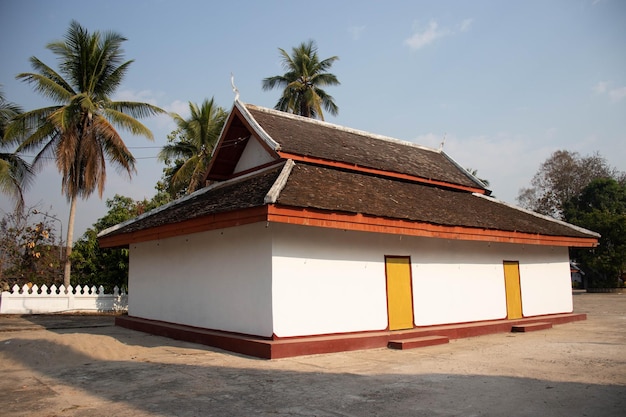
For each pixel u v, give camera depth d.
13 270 24.30
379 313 12.65
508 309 16.39
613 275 40.62
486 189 19.56
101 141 25.22
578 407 6.36
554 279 18.41
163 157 31.95
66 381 8.26
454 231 13.46
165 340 13.27
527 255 17.55
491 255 16.22
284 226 11.12
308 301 11.27
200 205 13.77
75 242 26.05
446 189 18.39
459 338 13.79
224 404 6.71
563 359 10.02
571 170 53.31
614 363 9.43
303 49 36.91
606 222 39.09
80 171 25.02
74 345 10.80
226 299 12.24
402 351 11.34
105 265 25.41
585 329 15.64
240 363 9.70
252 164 15.59
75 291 24.72
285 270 10.98
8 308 21.45
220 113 31.34
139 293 16.78
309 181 12.32
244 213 10.48
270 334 10.65
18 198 24.92
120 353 10.92
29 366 9.57
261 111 16.25
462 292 15.00
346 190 12.75
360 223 11.27
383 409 6.40
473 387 7.58
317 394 7.20
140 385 7.90
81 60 24.56
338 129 18.48
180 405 6.68
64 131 23.06
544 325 16.05
